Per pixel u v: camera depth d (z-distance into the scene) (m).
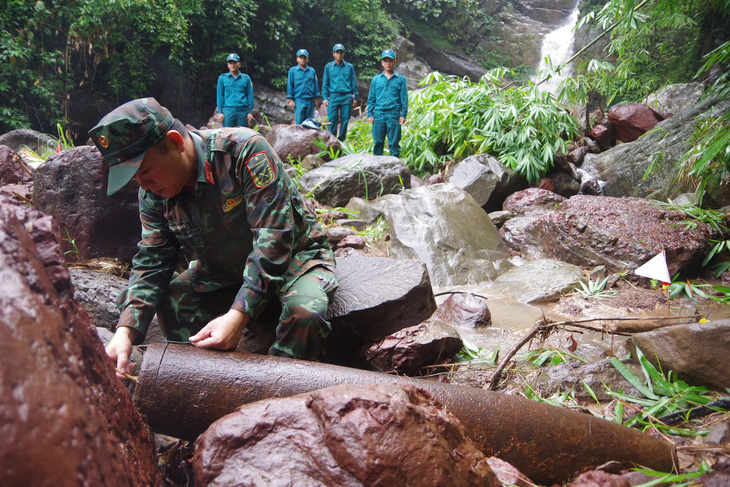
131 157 1.94
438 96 9.02
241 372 1.87
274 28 15.15
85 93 12.55
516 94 8.54
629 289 4.58
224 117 9.59
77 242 3.45
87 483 0.86
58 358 0.96
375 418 1.29
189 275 2.54
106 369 1.29
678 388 2.55
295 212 2.41
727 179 5.61
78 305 1.25
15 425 0.77
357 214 6.08
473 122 8.45
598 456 1.86
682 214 5.30
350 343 2.88
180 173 2.10
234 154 2.17
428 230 5.50
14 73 10.61
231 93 9.49
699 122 5.58
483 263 5.21
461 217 5.71
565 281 4.65
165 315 2.50
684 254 4.79
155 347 1.92
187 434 1.89
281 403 1.42
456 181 7.08
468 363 3.04
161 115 2.01
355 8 16.89
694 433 2.17
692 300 4.32
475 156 7.43
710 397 2.51
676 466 1.93
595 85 9.71
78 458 0.85
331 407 1.32
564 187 7.88
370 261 3.10
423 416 1.34
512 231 5.88
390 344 2.87
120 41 12.59
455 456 1.33
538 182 7.70
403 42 17.84
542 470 1.84
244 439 1.36
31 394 0.82
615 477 1.53
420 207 5.79
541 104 8.17
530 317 4.01
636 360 2.89
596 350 3.29
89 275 3.17
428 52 19.20
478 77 19.11
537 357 3.12
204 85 14.81
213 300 2.58
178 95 14.16
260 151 2.17
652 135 7.92
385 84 7.89
